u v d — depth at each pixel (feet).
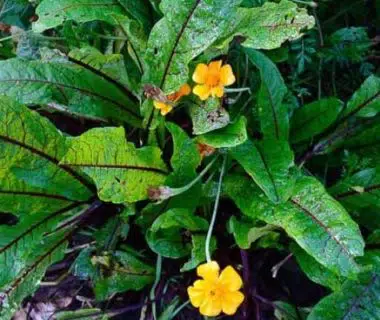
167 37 1.57
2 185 1.60
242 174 1.70
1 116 1.49
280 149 1.63
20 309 1.94
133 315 1.86
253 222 1.66
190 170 1.65
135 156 1.59
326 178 1.91
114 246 1.78
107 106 1.78
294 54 1.95
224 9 1.51
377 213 1.72
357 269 1.45
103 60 1.71
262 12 1.59
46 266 1.73
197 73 1.55
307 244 1.49
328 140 1.79
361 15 2.13
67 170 1.65
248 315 1.78
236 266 1.78
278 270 1.83
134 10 1.77
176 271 1.84
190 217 1.64
